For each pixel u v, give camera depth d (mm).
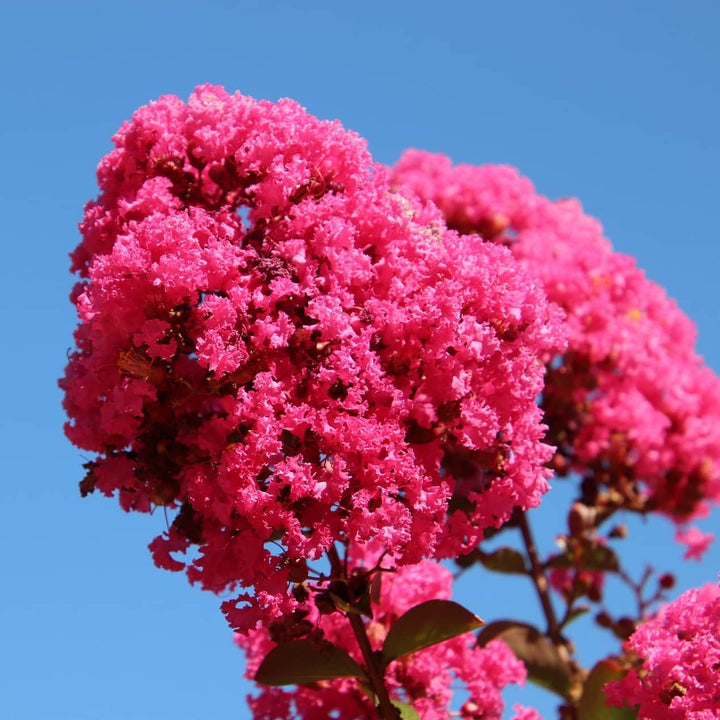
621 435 1215
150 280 879
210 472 886
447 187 1308
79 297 899
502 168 1323
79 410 923
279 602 869
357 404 877
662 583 1197
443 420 904
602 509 1223
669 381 1234
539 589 1189
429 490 886
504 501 921
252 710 1026
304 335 882
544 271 1204
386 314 891
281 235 907
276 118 936
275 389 870
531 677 1143
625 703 962
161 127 935
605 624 1198
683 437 1230
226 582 885
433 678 997
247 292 883
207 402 915
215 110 937
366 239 920
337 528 872
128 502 925
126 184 936
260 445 864
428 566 1030
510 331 916
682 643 901
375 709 953
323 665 939
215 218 911
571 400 1209
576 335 1187
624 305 1237
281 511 865
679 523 1264
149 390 883
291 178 911
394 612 1013
